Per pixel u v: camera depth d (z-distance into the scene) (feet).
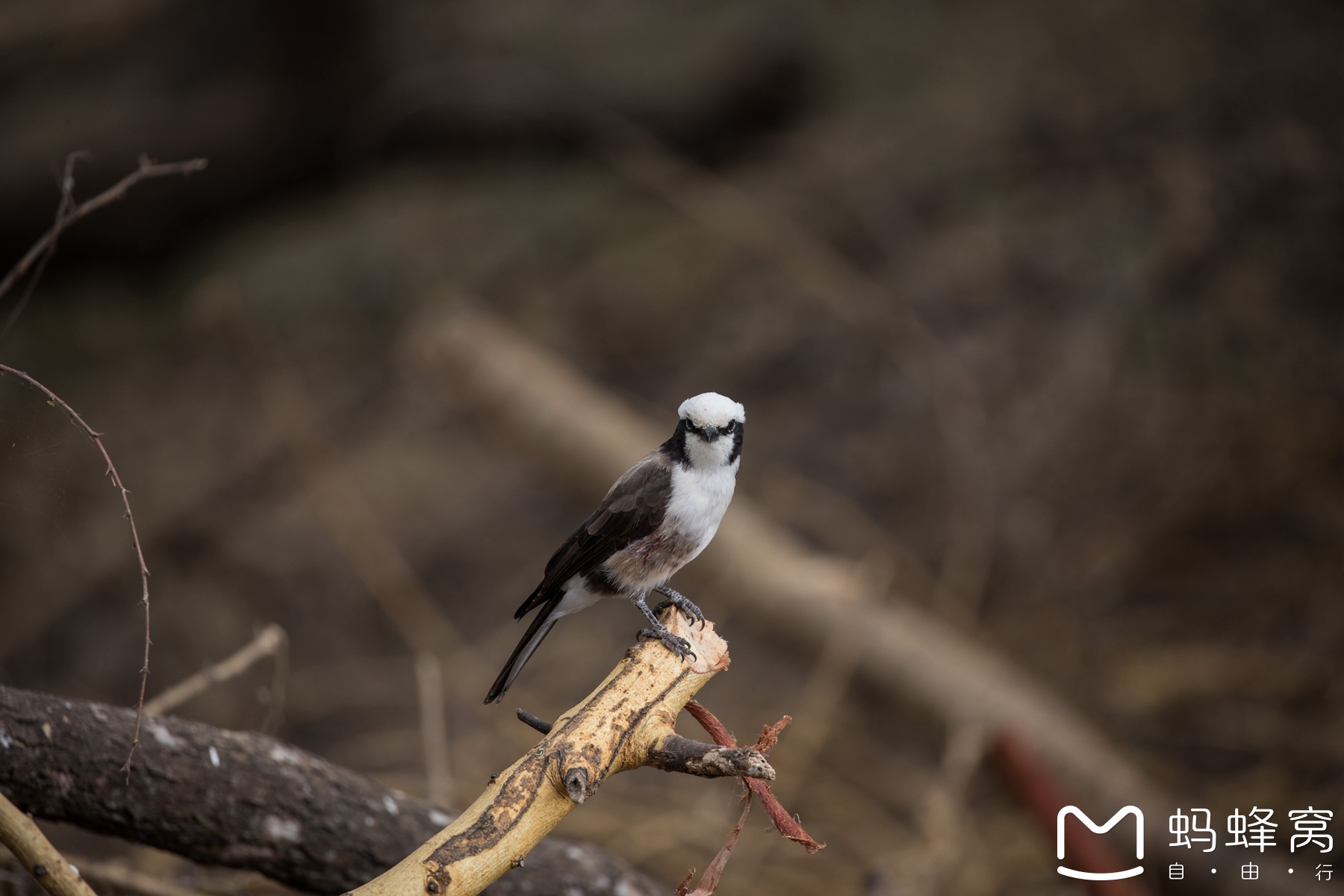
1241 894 29.68
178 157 49.42
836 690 35.50
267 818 15.76
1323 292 45.44
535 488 52.34
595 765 12.85
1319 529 40.98
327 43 50.01
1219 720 36.24
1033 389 48.06
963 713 34.96
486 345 47.42
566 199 65.10
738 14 65.98
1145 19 54.34
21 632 43.91
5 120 54.90
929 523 46.98
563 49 61.82
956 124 60.70
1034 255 53.21
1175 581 41.78
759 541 40.19
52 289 51.60
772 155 61.05
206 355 55.52
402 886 11.93
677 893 12.95
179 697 18.43
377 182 59.72
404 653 44.39
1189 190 47.93
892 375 53.72
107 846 29.19
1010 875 31.96
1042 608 41.98
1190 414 44.73
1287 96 48.32
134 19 56.85
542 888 18.33
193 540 49.01
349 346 59.36
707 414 20.26
